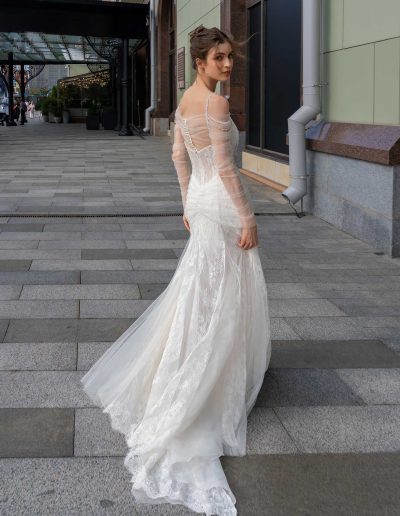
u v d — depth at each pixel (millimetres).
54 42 31406
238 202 3170
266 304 3418
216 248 3203
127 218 8977
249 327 3328
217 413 3129
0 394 3602
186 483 2791
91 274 6074
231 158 3141
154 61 26391
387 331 4715
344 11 8195
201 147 3195
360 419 3404
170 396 3041
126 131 27906
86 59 40625
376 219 7168
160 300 3455
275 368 4043
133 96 34500
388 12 7098
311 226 8422
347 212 7934
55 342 4375
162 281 5867
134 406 3316
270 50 12047
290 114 11023
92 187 11922
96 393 3570
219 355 3072
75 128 36188
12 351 4207
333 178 8312
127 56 27641
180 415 2959
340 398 3645
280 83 11500
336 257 6906
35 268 6254
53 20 25094
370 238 7355
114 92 36562
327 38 8734
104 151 19875
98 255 6820
